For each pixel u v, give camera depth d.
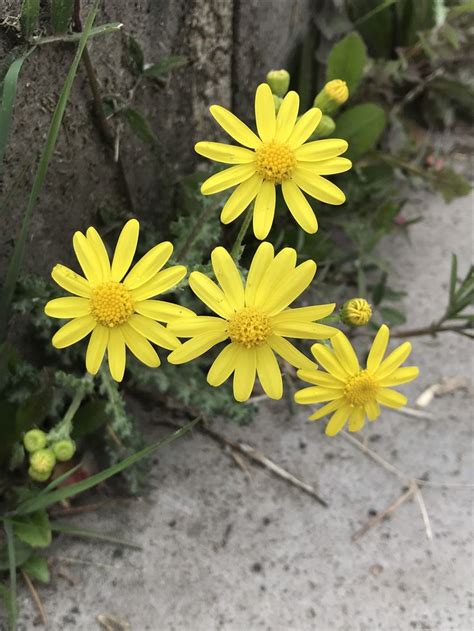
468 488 0.14
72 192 0.13
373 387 0.11
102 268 0.10
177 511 0.14
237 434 0.15
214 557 0.13
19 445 0.12
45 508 0.13
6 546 0.12
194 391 0.14
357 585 0.13
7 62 0.11
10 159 0.12
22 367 0.13
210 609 0.13
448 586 0.13
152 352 0.10
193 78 0.14
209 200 0.13
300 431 0.15
